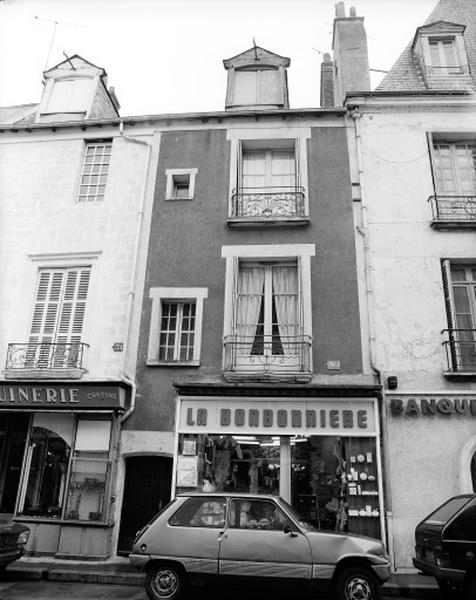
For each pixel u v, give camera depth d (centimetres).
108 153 1288
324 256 1116
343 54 1332
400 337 1041
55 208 1226
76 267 1177
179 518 685
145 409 1036
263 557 648
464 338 1055
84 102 1373
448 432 967
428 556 710
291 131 1233
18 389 1034
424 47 1286
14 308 1147
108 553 942
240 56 1375
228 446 989
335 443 973
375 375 1016
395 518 923
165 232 1174
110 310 1117
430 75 1261
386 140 1195
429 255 1095
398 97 1207
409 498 934
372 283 1084
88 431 1026
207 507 691
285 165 1247
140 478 1019
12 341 1120
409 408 980
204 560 655
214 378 1046
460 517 677
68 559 933
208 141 1252
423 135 1191
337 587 635
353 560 645
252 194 1177
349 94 1214
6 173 1275
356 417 973
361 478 943
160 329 1120
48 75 1412
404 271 1089
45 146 1295
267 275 1145
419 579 819
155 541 671
